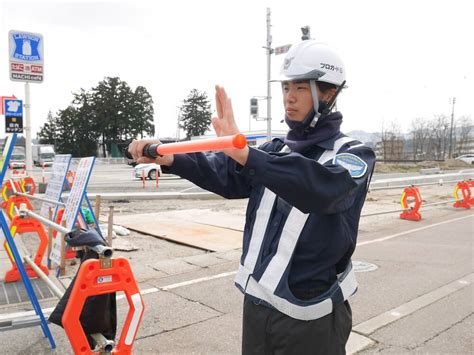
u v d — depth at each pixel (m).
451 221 10.00
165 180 24.02
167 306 4.20
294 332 1.53
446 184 22.39
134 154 1.61
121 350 1.70
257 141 20.45
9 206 6.77
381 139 62.66
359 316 4.03
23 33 11.28
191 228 8.27
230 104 1.25
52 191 5.91
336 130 1.58
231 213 10.39
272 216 1.64
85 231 1.83
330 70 1.54
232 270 5.47
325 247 1.51
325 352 1.56
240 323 3.81
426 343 3.48
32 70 11.65
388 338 3.56
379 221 9.89
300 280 1.54
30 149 12.32
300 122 1.59
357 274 5.43
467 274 5.48
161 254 6.32
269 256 1.59
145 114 74.06
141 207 11.75
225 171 1.82
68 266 5.49
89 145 74.06
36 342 3.44
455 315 4.08
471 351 3.34
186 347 3.36
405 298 4.54
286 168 1.17
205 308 4.16
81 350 1.59
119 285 1.66
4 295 4.47
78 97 73.69
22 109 11.95
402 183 20.94
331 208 1.26
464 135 68.44
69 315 1.57
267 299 1.58
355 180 1.35
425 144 67.00
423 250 6.88
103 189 17.44
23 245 6.84
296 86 1.58
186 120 82.19
